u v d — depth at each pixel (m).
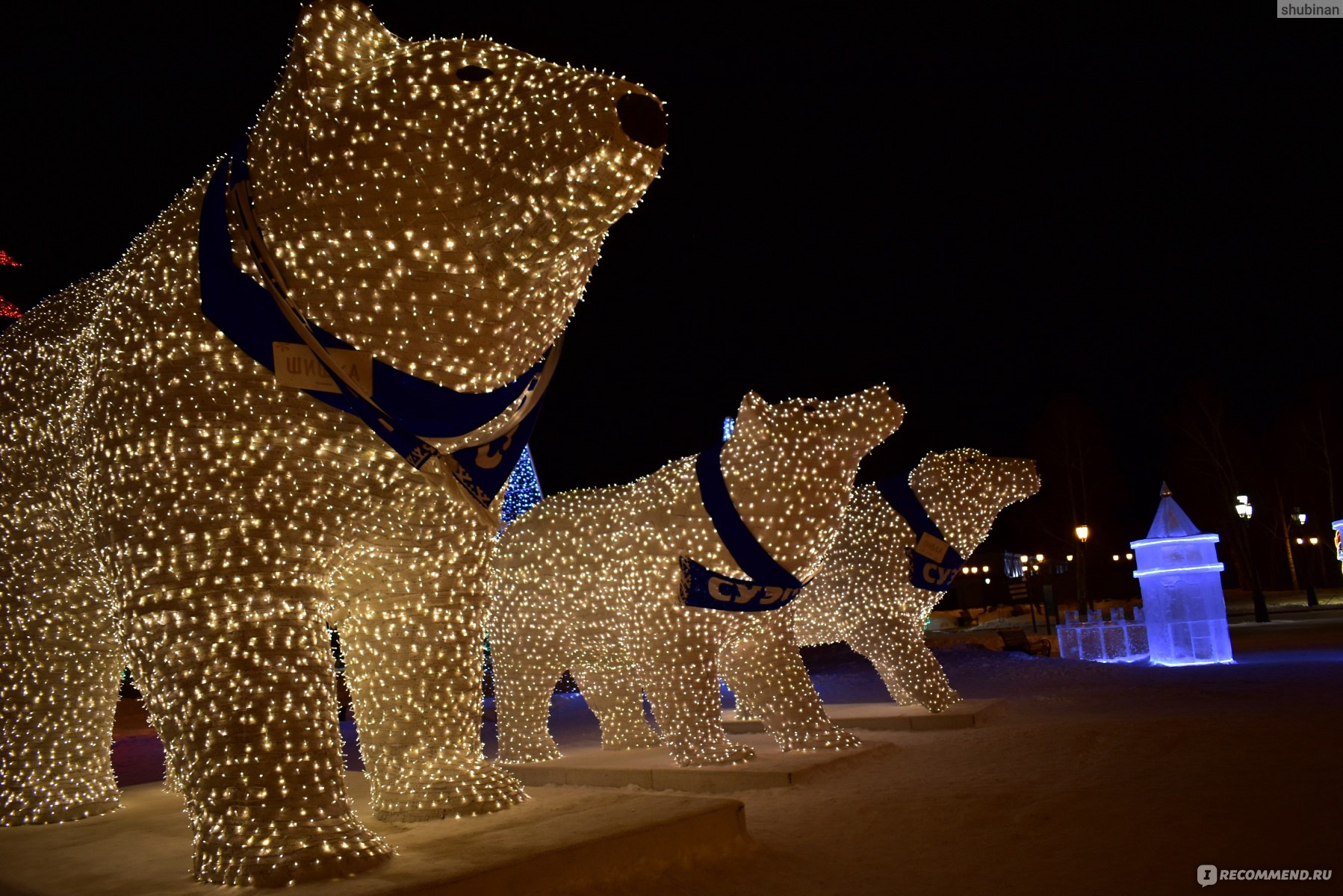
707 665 6.78
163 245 4.32
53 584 5.39
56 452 5.07
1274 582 39.25
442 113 3.99
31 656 5.39
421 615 4.88
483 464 4.51
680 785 6.44
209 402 4.09
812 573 6.72
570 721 12.40
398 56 4.12
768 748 7.43
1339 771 5.30
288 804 3.93
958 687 11.91
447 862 3.79
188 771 4.00
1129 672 12.37
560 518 7.40
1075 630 15.30
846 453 6.74
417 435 4.18
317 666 4.18
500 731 7.72
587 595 7.22
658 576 6.68
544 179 3.91
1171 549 13.46
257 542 4.09
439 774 4.82
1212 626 13.12
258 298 4.04
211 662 4.00
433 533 4.74
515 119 3.95
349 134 4.01
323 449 4.21
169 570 4.05
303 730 4.03
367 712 4.96
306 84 4.10
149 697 4.16
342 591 4.91
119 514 4.17
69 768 5.48
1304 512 36.66
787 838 4.79
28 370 5.24
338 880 3.66
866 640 9.22
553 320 4.50
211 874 3.81
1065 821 4.73
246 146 4.30
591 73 4.00
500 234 4.02
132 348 4.20
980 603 36.00
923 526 9.17
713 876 4.12
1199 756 6.00
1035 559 31.25
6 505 5.32
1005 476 9.39
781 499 6.46
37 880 4.06
